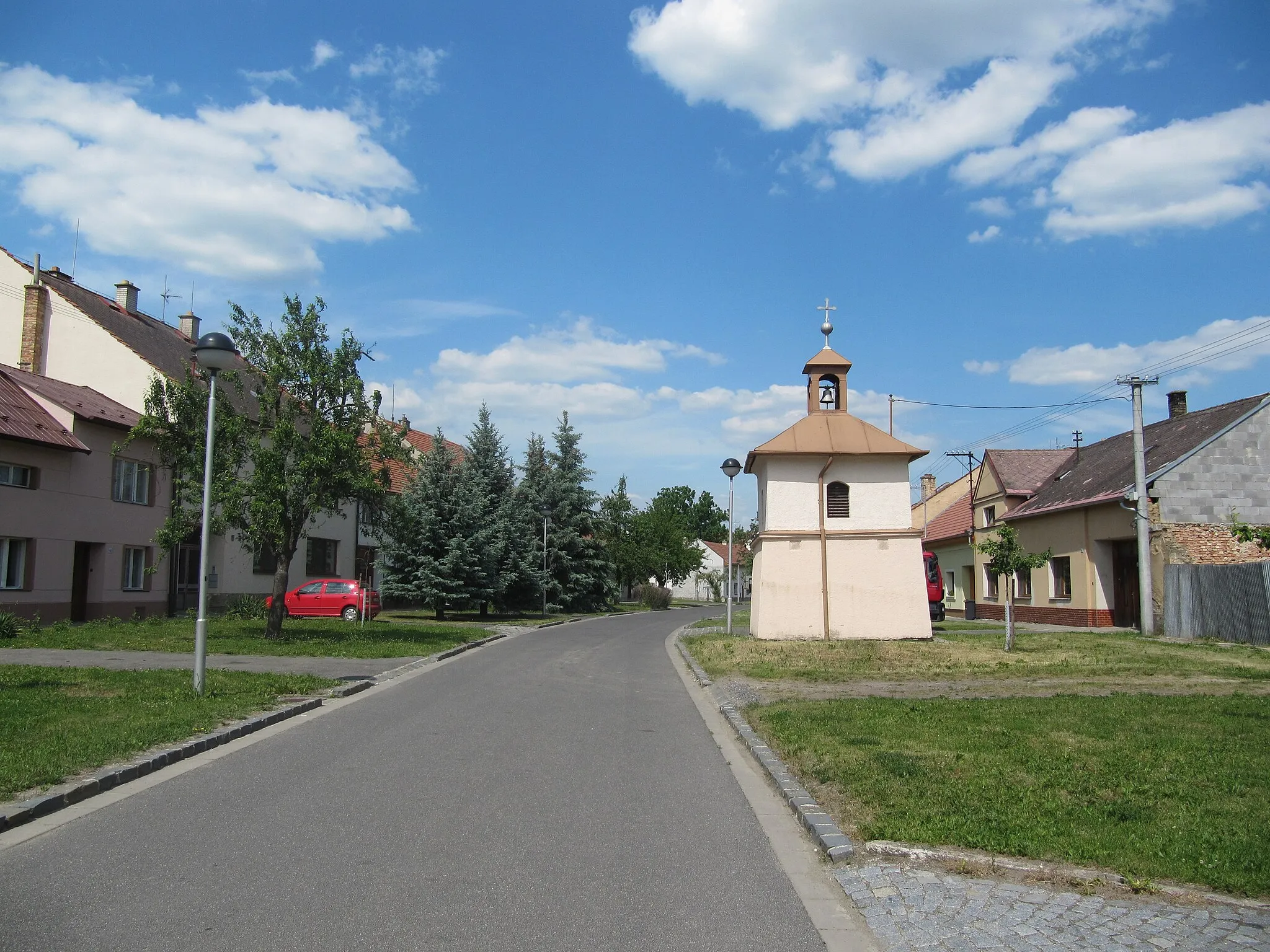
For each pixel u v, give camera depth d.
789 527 27.05
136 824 6.66
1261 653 19.45
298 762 8.83
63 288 33.16
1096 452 35.22
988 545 21.52
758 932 4.81
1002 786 7.38
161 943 4.49
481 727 10.93
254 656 18.61
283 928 4.70
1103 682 14.55
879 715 11.04
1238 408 27.81
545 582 43.69
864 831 6.31
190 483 20.59
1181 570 24.53
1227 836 5.96
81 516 26.84
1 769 7.62
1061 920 4.82
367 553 45.38
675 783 8.23
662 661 20.44
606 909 5.09
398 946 4.50
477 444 44.03
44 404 26.45
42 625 25.27
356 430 21.64
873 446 27.31
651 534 73.62
